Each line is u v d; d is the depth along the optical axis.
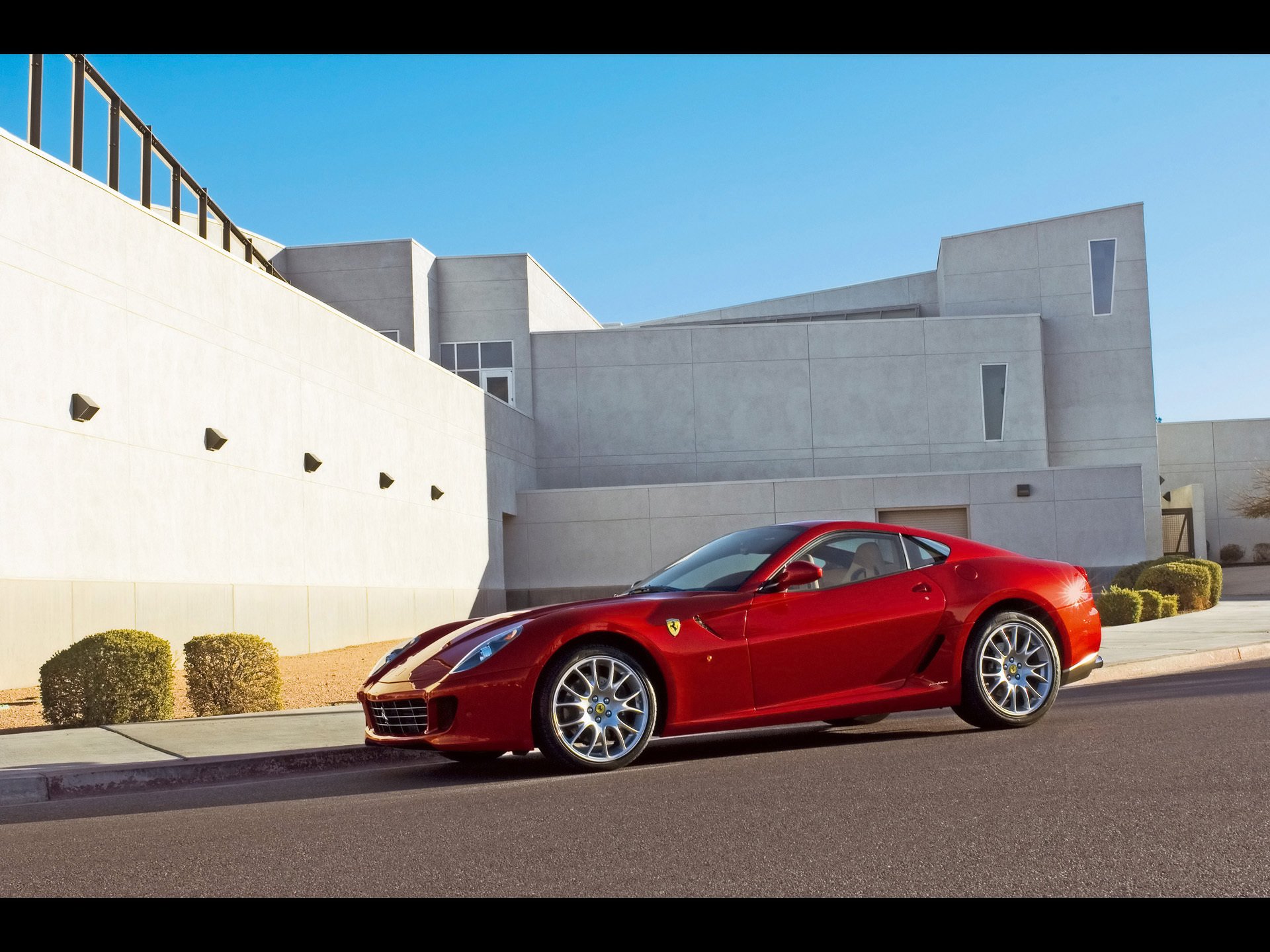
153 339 15.57
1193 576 21.78
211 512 16.73
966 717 7.17
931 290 43.44
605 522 32.03
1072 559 31.50
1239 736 6.31
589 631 6.23
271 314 18.86
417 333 32.22
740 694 6.48
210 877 4.08
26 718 10.27
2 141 12.92
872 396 34.50
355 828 4.90
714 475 34.25
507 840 4.48
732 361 34.56
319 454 20.27
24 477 12.96
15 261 13.02
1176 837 4.13
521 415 33.03
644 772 6.10
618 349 34.62
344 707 9.70
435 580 25.53
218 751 7.32
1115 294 35.75
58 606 13.32
